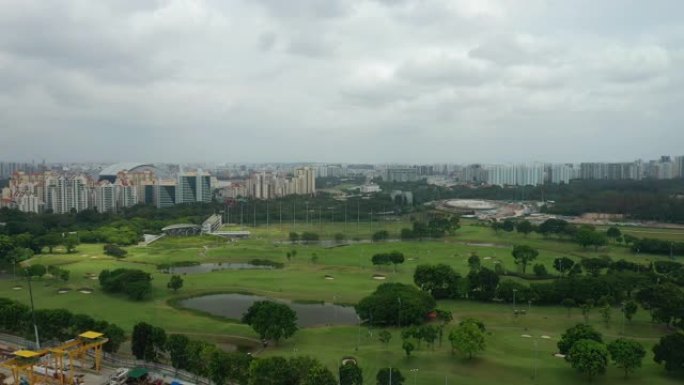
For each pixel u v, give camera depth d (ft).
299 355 537.24
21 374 499.10
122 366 522.88
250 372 448.24
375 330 624.59
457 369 499.51
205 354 479.41
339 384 456.86
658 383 468.34
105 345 547.08
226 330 629.51
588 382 470.80
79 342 508.12
